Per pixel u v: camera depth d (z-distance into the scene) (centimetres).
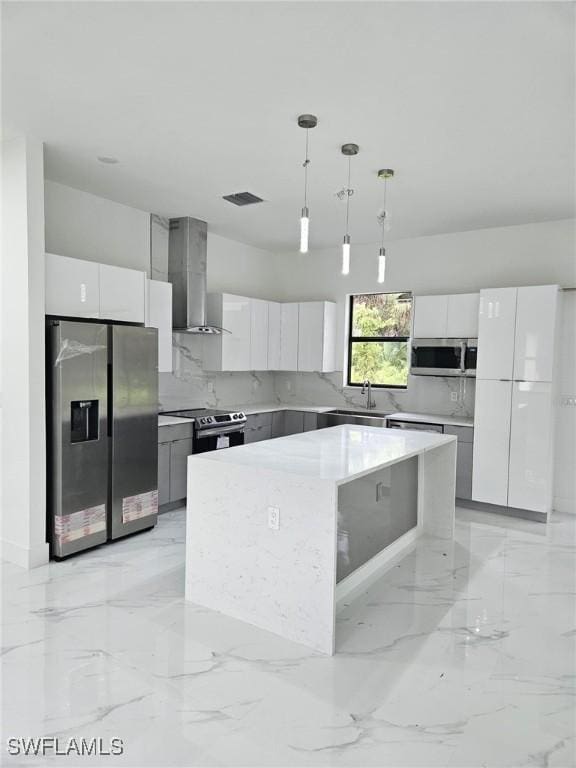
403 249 602
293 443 361
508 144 337
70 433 365
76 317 387
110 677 234
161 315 489
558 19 212
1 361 356
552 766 187
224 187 431
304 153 358
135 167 388
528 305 471
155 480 433
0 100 288
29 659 247
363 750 193
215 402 614
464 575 356
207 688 228
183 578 342
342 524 319
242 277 647
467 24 217
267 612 280
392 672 243
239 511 289
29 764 183
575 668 248
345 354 652
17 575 341
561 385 503
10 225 344
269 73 257
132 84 270
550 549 406
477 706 219
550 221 515
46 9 210
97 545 394
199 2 205
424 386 594
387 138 331
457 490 515
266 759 188
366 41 229
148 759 187
